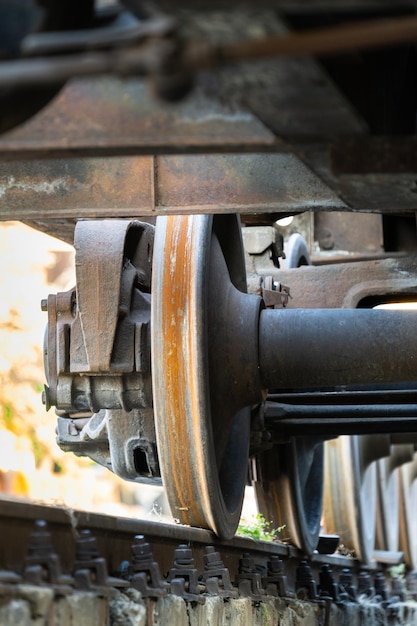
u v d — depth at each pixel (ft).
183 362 20.68
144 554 16.30
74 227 23.65
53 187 20.04
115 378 21.79
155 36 9.67
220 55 9.75
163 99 9.52
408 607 38.42
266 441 26.76
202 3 10.14
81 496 57.11
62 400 22.06
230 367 21.85
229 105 13.60
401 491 47.21
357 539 36.45
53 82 11.55
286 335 21.88
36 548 13.12
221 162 19.71
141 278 22.38
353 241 31.30
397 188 14.48
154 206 19.79
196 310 20.66
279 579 25.46
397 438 38.32
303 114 12.85
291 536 29.55
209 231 21.38
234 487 23.89
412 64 15.71
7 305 55.62
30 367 55.26
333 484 36.19
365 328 21.77
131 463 24.50
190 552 18.57
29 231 56.29
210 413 20.99
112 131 13.79
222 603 19.77
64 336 21.75
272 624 23.59
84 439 25.34
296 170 19.42
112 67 9.48
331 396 27.04
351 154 13.69
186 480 21.21
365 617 33.12
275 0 10.13
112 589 14.53
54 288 57.72
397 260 27.17
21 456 54.29
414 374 21.72
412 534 48.26
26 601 12.21
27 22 11.46
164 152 14.05
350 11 11.92
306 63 11.40
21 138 13.87
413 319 21.85
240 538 23.50
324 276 27.37
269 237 27.43
